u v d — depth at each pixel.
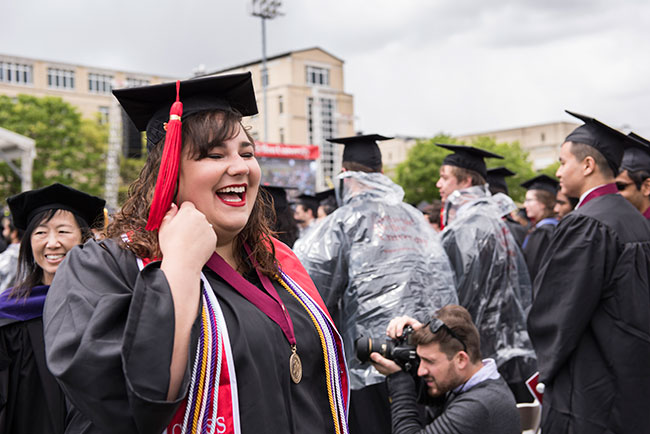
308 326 1.35
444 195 3.84
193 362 1.11
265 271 1.39
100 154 36.03
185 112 1.27
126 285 1.15
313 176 13.95
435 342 2.31
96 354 1.01
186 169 1.24
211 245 1.16
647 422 2.50
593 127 2.80
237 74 1.27
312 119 42.12
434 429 2.23
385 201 3.00
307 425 1.25
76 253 1.20
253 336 1.20
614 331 2.55
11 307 2.48
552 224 5.25
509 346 3.41
